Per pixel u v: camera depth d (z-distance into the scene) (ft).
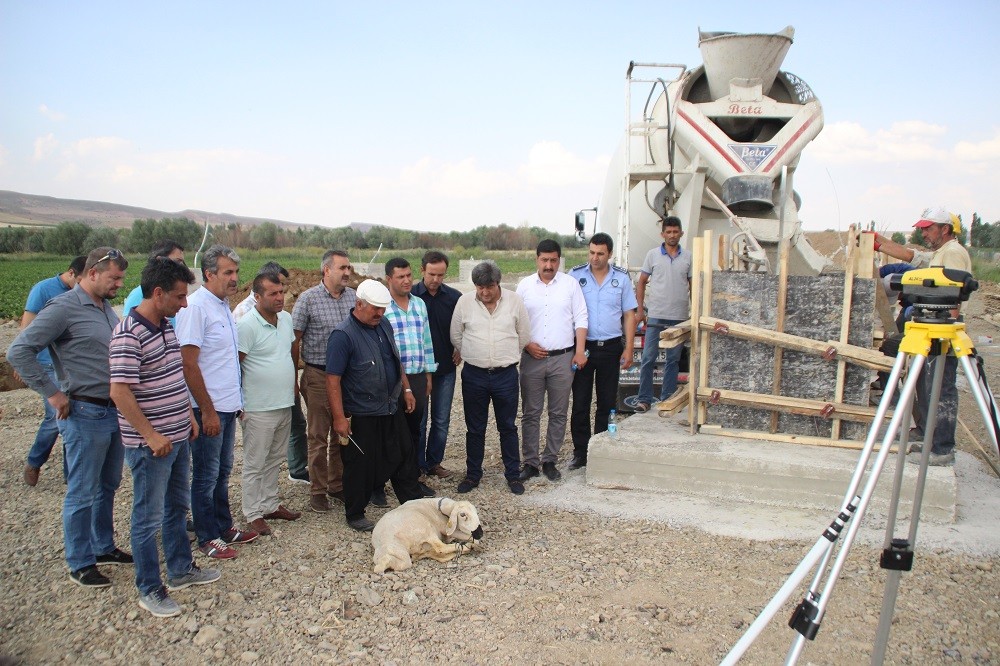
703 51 23.49
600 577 13.88
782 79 24.21
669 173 25.39
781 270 17.90
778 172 22.74
